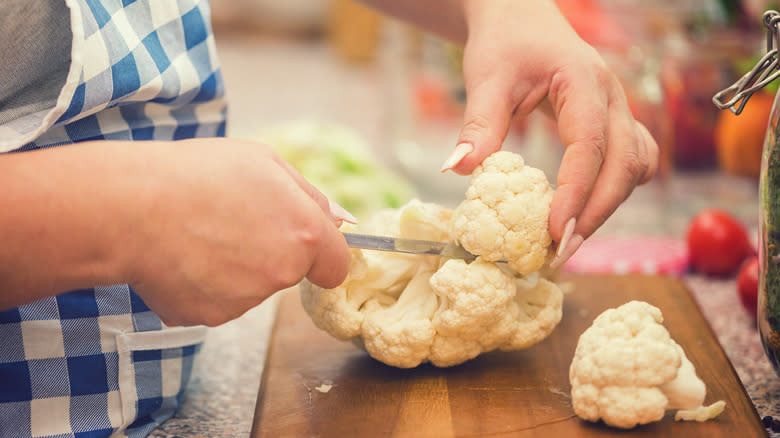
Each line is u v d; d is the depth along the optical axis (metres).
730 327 1.06
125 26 0.79
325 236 0.66
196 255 0.62
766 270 0.69
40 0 0.70
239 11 4.50
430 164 2.09
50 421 0.73
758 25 1.58
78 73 0.68
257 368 0.97
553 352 0.88
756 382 0.87
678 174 1.79
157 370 0.79
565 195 0.75
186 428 0.80
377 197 1.68
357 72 3.58
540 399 0.76
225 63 3.85
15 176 0.57
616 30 1.54
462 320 0.76
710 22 1.59
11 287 0.59
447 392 0.78
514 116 0.85
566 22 0.85
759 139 1.52
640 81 1.51
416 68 2.16
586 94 0.78
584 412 0.69
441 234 0.83
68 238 0.58
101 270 0.60
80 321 0.74
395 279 0.84
